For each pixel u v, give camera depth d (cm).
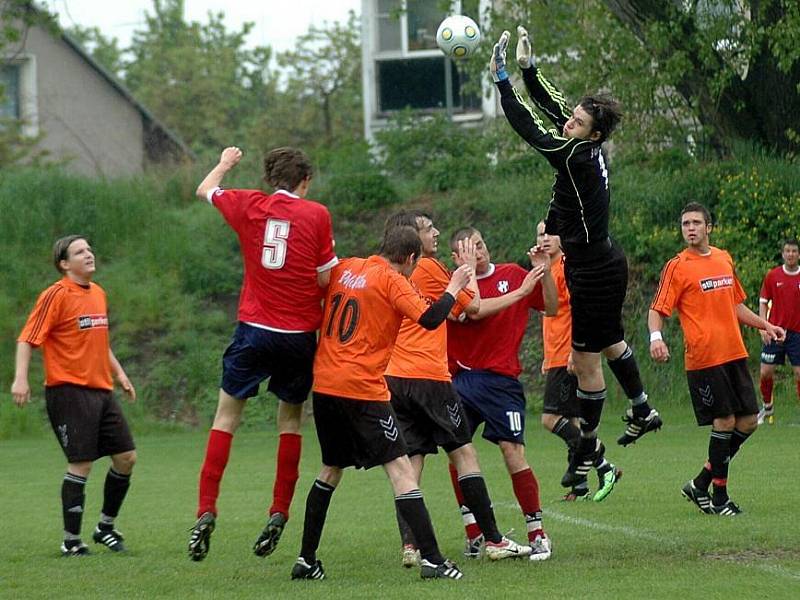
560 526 2206
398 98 7650
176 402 4981
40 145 8612
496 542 1859
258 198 1759
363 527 2302
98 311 2152
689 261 2298
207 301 5481
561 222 1817
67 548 2072
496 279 2025
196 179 6359
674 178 5381
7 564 1959
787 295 4047
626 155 5684
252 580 1775
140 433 4778
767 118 5397
